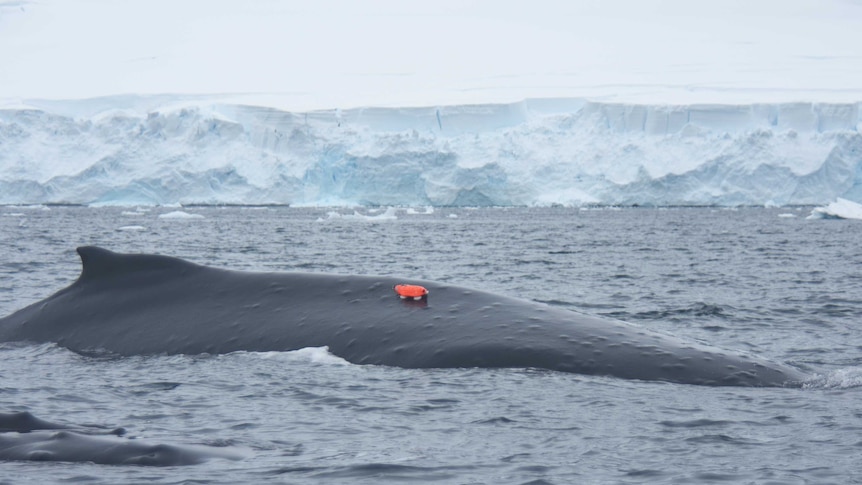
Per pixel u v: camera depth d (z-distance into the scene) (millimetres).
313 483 8781
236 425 11312
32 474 8570
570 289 35156
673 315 26281
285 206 169375
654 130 152000
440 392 12555
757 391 12773
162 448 9344
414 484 8852
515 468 9492
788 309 28016
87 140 150000
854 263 50688
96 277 15852
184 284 15438
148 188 147000
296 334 14281
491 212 150250
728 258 54719
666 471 9422
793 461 9789
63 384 13219
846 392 12867
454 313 14320
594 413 11641
